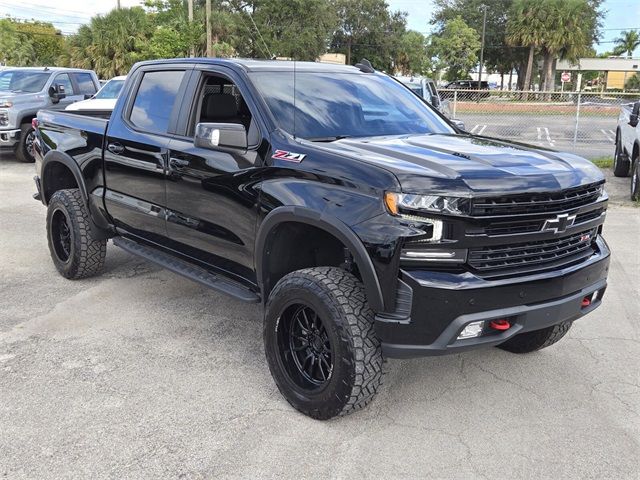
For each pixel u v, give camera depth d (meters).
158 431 3.41
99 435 3.36
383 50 68.94
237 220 3.94
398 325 3.14
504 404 3.77
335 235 3.27
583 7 60.16
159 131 4.70
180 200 4.41
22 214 8.85
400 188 3.10
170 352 4.40
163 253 4.93
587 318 5.18
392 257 3.08
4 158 15.10
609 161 14.40
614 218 8.93
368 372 3.28
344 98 4.38
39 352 4.37
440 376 4.12
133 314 5.11
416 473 3.08
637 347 4.62
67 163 5.59
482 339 3.24
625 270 6.46
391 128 4.30
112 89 13.66
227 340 4.62
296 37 49.97
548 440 3.38
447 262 3.11
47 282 5.87
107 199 5.24
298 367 3.66
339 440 3.35
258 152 3.83
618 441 3.38
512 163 3.45
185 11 34.03
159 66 4.94
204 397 3.78
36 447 3.24
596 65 78.31
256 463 3.14
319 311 3.36
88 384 3.92
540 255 3.38
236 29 42.84
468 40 64.62
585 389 3.97
